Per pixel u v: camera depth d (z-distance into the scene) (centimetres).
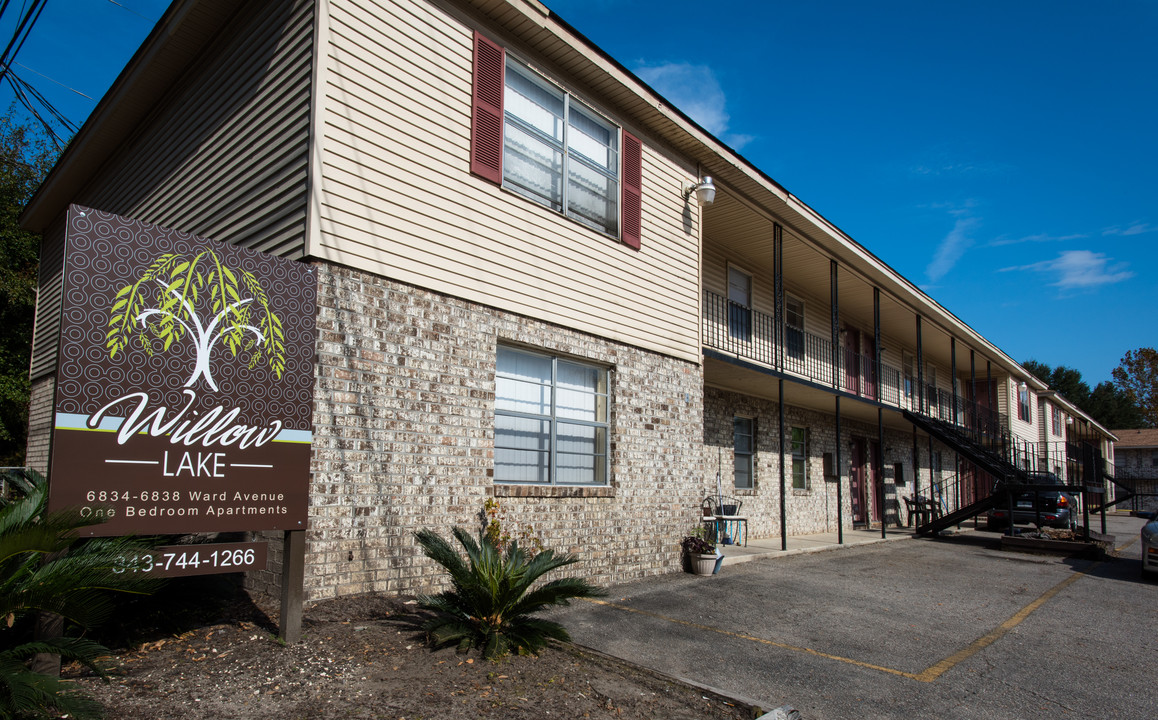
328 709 398
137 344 427
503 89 785
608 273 908
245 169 718
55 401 395
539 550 762
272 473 479
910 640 657
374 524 619
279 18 695
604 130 944
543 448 815
